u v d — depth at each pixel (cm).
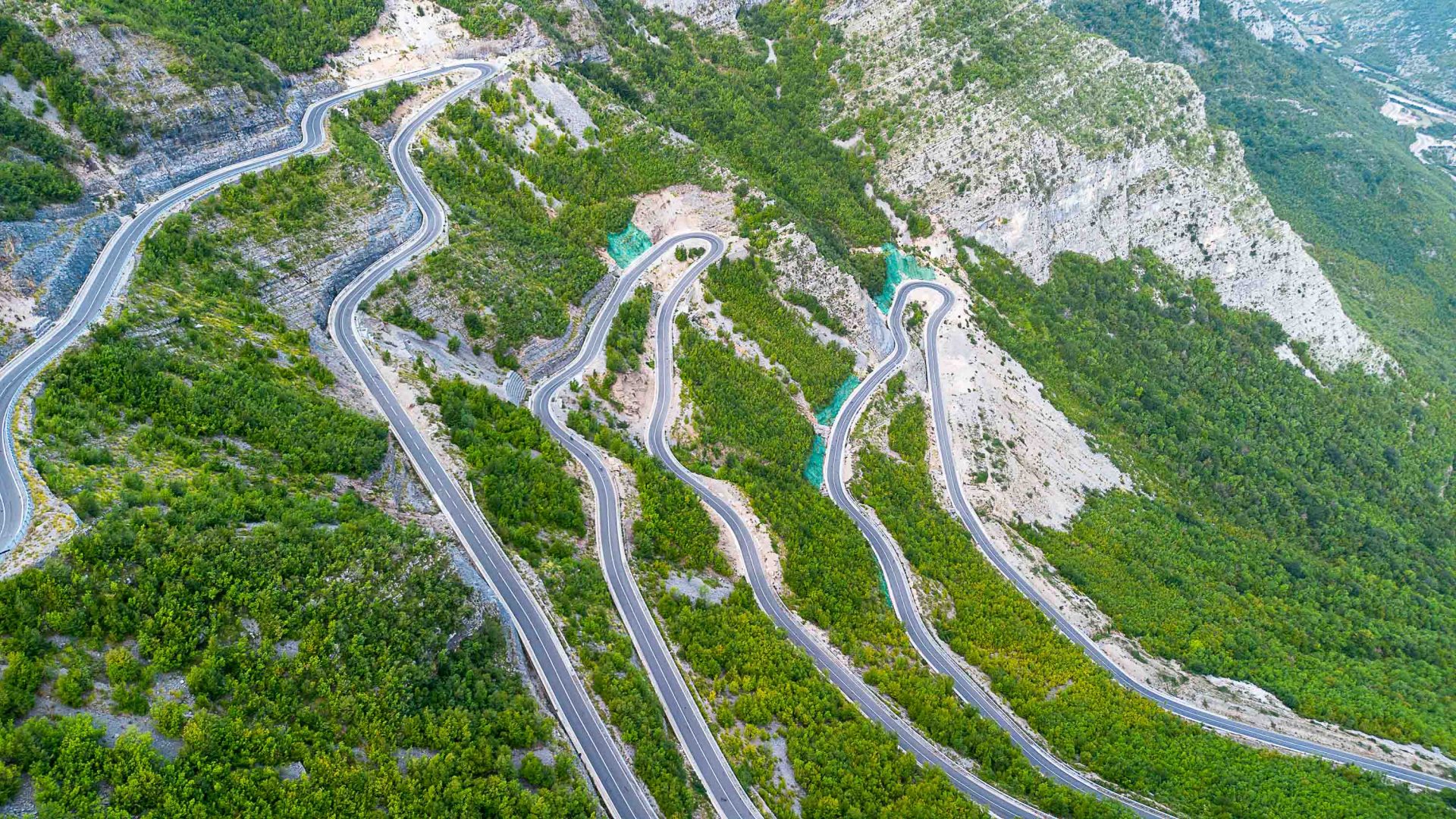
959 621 13000
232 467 9238
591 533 11719
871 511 14600
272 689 7438
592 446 13225
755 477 14112
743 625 11200
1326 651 15088
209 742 6775
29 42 12594
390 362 12362
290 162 13938
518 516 10888
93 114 12631
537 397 13975
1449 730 13238
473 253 14650
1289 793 11150
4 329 9994
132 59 13388
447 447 11438
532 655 9400
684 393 15062
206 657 7362
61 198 11750
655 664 10256
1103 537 16250
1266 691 13538
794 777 9488
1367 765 12125
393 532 9194
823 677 10994
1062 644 13100
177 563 7762
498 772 7769
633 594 11019
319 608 8062
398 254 14088
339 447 10319
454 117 16625
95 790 6294
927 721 10750
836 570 12838
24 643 6825
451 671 8444
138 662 7138
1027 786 10350
